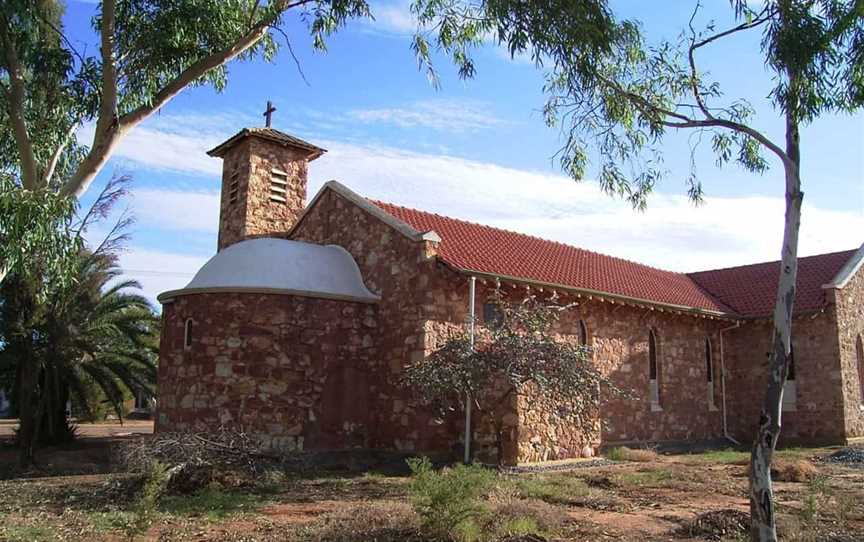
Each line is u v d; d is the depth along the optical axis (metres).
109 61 13.05
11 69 13.07
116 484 12.64
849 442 24.14
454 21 12.85
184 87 14.34
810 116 9.54
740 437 26.75
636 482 14.33
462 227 22.53
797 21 9.33
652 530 9.73
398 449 17.39
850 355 25.61
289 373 16.98
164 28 13.77
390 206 21.20
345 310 18.17
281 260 18.22
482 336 17.06
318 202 22.02
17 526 9.51
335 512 10.50
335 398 17.58
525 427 16.66
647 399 22.94
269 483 13.46
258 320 16.97
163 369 18.11
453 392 15.93
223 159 25.92
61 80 14.29
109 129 13.24
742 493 13.06
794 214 9.15
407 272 17.94
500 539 8.73
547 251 24.34
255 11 15.23
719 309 26.31
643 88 11.92
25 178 13.07
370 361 18.38
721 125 10.14
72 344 22.23
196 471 12.97
